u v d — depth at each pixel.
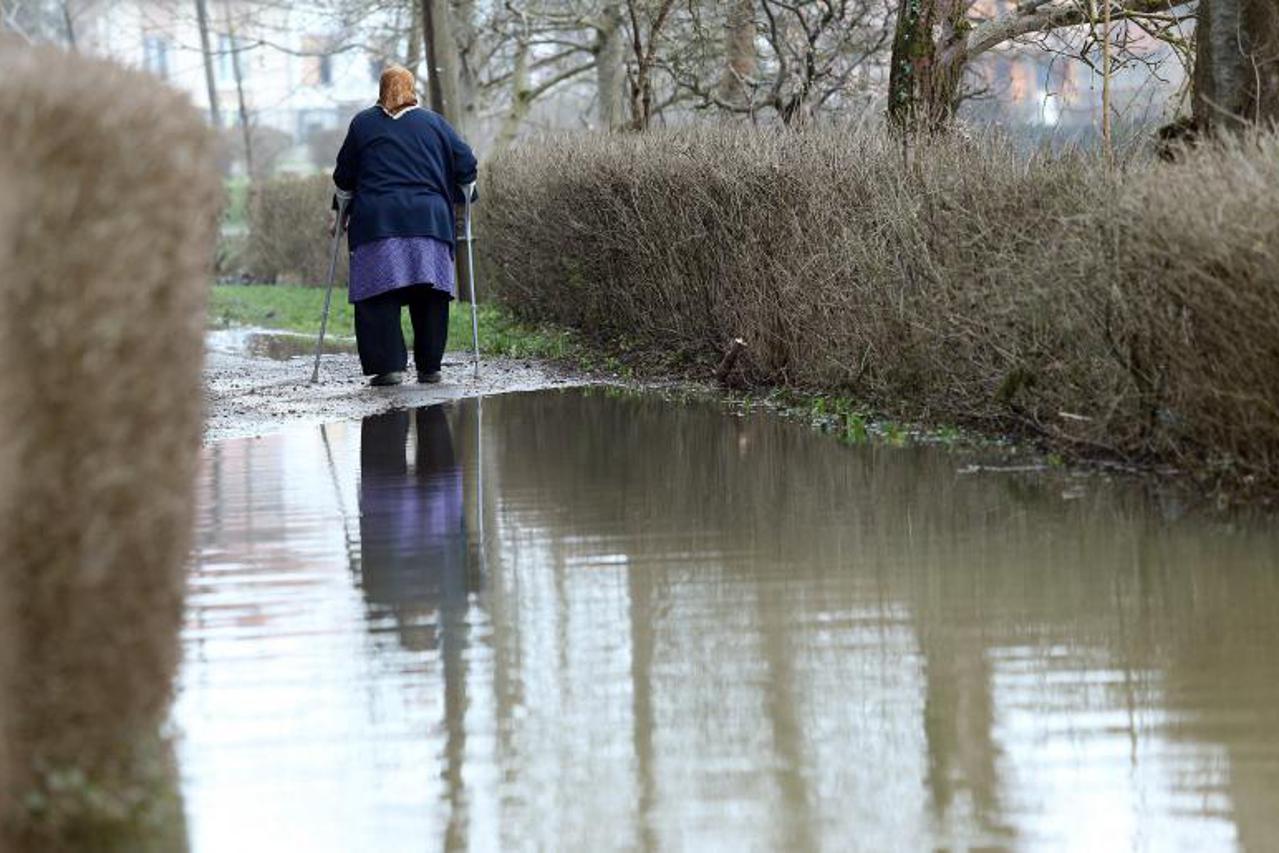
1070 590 17.03
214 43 146.25
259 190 102.75
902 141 31.20
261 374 42.56
